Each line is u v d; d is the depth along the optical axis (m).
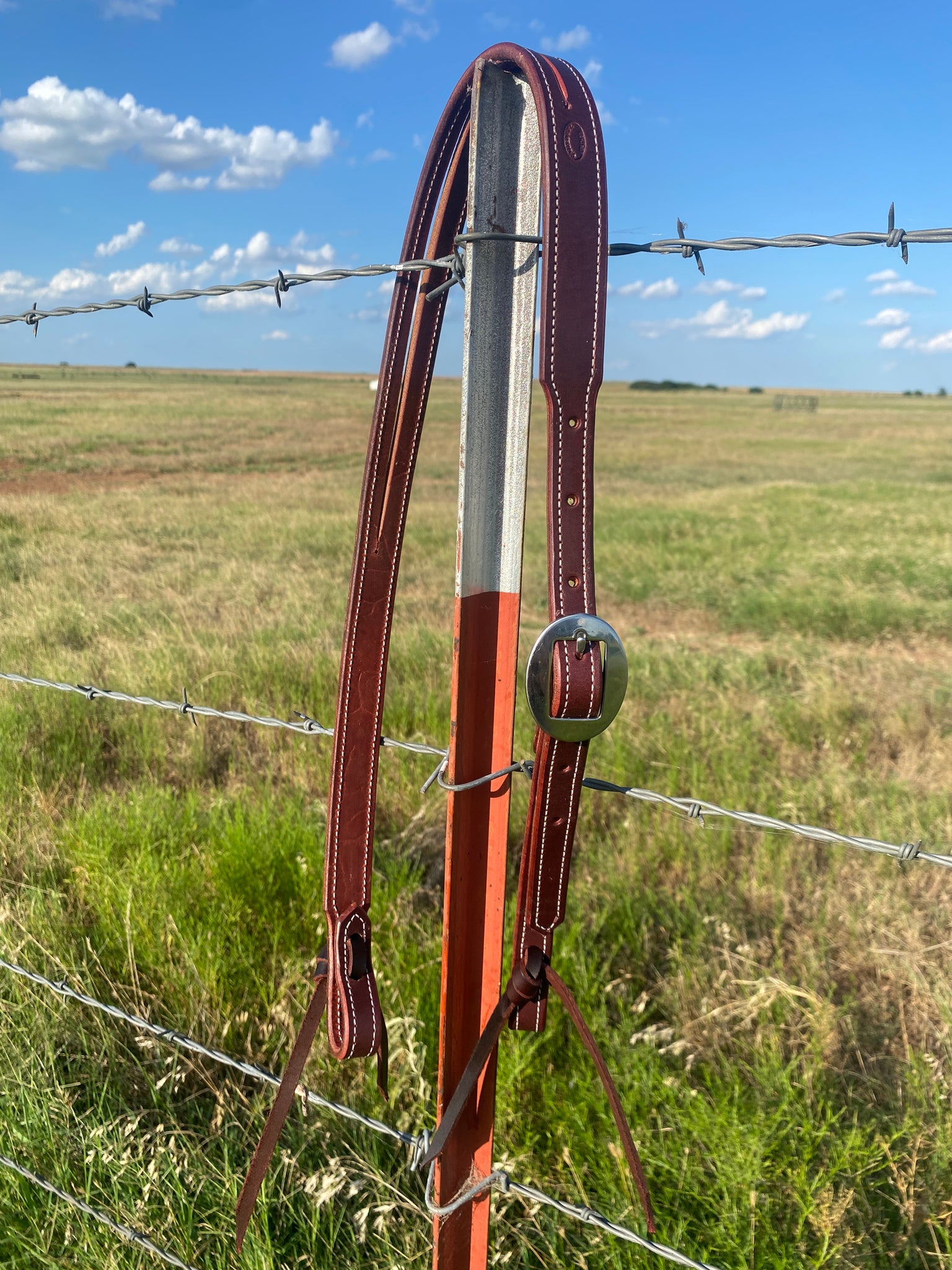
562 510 0.80
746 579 9.04
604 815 3.37
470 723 0.96
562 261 0.78
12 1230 1.57
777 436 40.41
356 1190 1.50
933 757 4.17
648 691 4.96
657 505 15.50
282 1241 1.58
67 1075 1.95
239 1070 2.00
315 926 2.43
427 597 7.57
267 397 56.84
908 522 12.81
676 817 3.24
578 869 2.92
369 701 1.03
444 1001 0.99
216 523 12.05
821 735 4.48
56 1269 1.53
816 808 3.44
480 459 0.91
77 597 6.94
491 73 0.86
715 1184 1.62
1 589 7.20
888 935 2.53
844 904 2.72
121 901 2.43
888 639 6.91
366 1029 0.99
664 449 32.16
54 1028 2.02
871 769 3.98
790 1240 1.54
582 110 0.79
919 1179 1.62
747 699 4.88
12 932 2.32
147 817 3.00
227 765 3.91
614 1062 1.96
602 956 2.44
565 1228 1.60
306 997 2.18
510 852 3.02
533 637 6.38
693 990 2.27
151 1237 1.57
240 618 6.23
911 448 33.50
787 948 2.56
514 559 0.93
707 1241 1.55
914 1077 1.85
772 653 6.20
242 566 8.62
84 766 3.68
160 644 5.27
